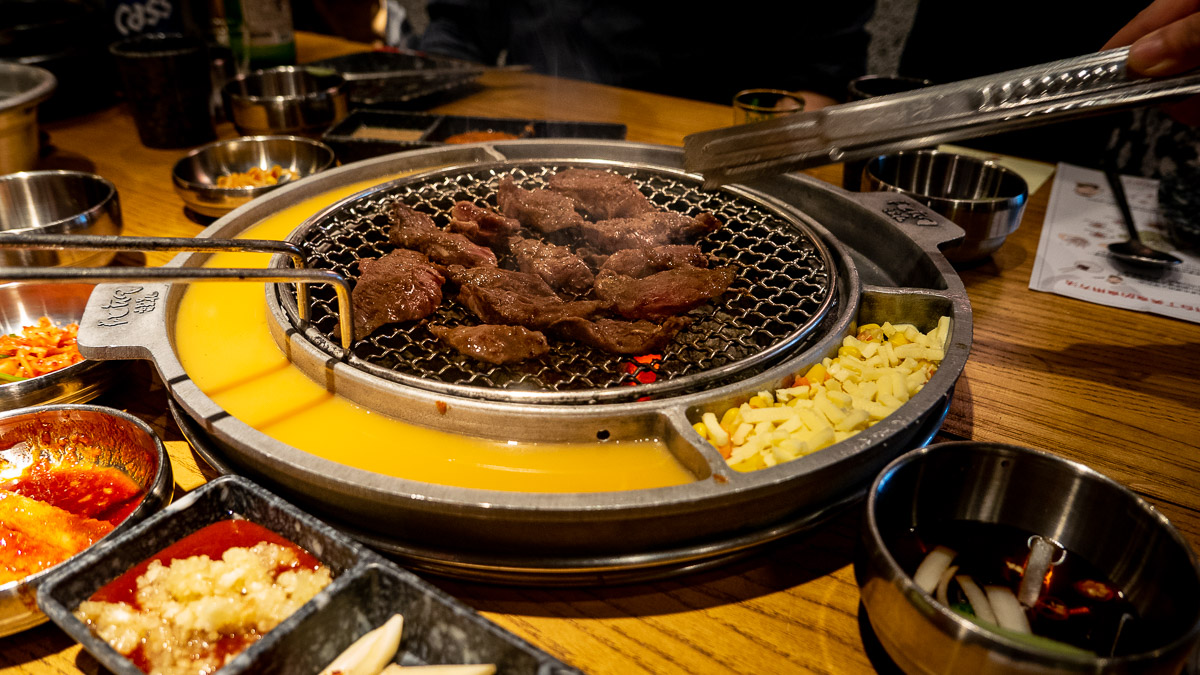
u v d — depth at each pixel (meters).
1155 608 0.35
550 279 0.55
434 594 0.34
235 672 0.31
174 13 0.92
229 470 0.43
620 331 0.50
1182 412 0.52
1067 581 0.38
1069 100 0.46
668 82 1.08
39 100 0.69
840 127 0.48
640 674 0.38
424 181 0.64
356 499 0.40
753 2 1.02
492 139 0.76
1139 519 0.36
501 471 0.44
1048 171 0.76
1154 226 0.68
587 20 1.08
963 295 0.51
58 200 0.65
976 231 0.61
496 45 1.17
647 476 0.44
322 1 1.27
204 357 0.51
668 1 1.05
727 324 0.53
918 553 0.39
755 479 0.38
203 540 0.39
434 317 0.54
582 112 0.87
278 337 0.51
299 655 0.33
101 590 0.36
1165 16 0.52
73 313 0.57
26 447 0.47
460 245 0.56
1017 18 0.91
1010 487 0.40
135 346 0.47
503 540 0.39
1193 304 0.60
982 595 0.37
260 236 0.60
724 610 0.41
